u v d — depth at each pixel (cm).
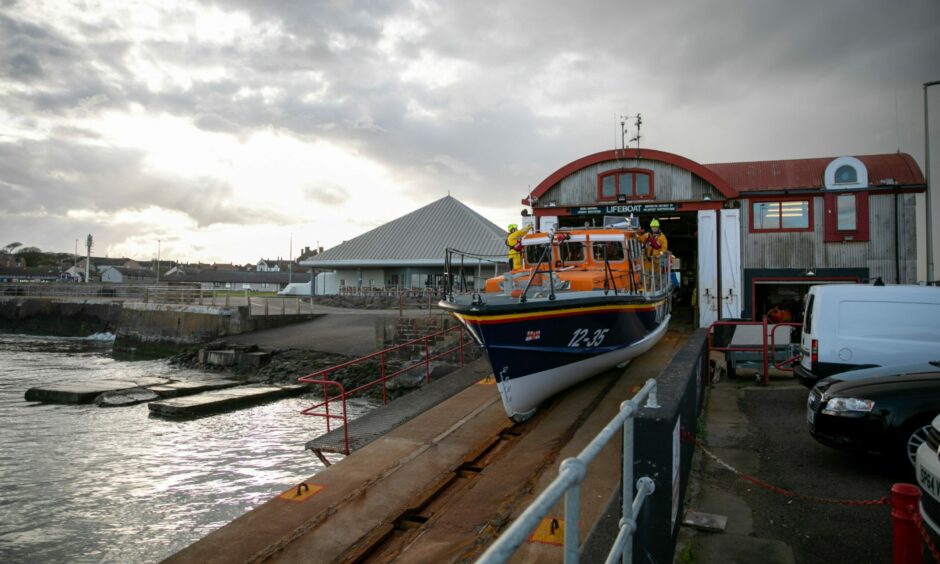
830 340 834
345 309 3744
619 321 979
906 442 567
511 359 811
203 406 1738
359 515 643
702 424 803
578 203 1842
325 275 4756
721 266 1738
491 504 640
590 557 385
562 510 564
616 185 1816
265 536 606
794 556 434
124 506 1036
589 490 603
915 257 1678
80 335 4597
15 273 10962
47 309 4838
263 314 3278
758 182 1809
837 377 656
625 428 309
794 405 918
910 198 1689
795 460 649
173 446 1398
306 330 3012
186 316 3400
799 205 1762
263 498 1073
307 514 650
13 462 1272
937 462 404
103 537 919
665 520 347
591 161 1820
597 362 996
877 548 445
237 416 1709
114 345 3844
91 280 10138
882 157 1822
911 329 802
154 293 4191
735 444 712
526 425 918
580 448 740
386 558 564
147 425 1598
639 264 1145
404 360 2127
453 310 817
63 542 902
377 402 1908
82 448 1378
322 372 1060
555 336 855
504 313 771
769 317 1634
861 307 829
